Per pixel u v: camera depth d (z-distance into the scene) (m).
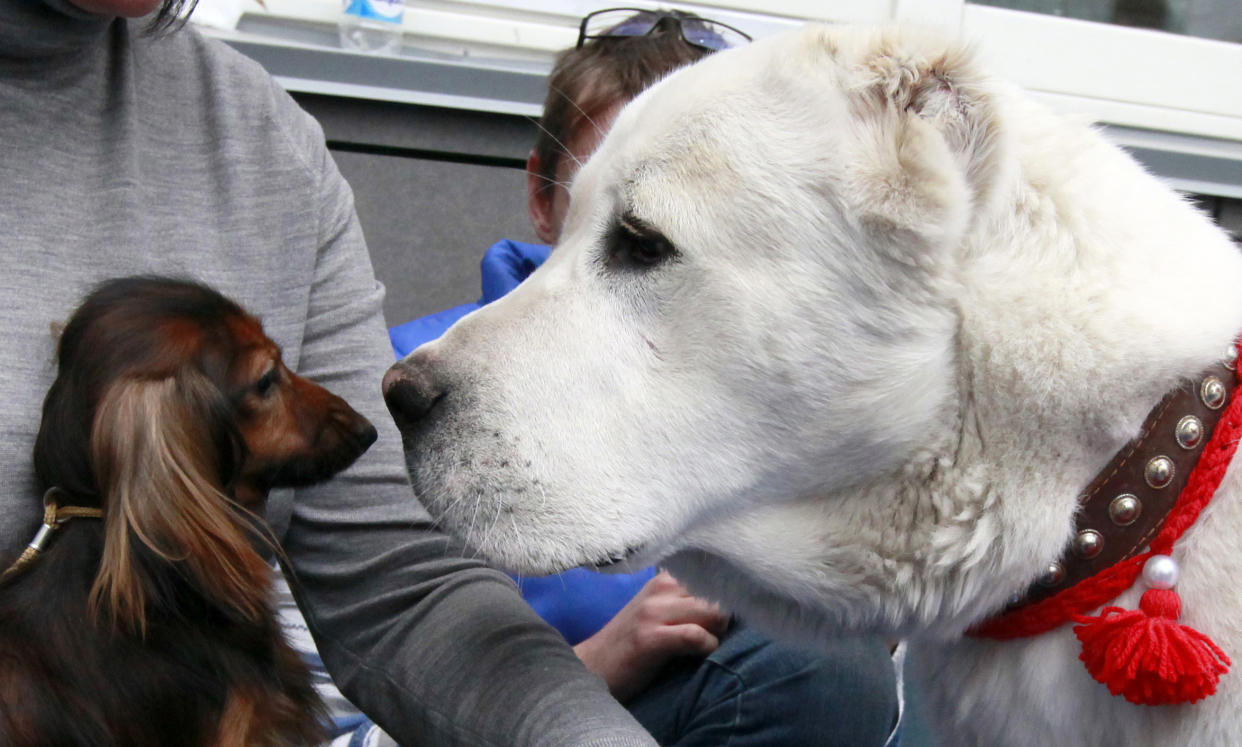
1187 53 3.44
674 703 1.86
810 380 1.24
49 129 1.43
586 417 1.30
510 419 1.31
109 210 1.48
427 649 1.40
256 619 1.51
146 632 1.39
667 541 1.32
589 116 2.18
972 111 1.19
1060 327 1.17
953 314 1.22
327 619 1.56
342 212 1.77
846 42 1.26
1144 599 1.14
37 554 1.41
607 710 1.22
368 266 1.82
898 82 1.19
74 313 1.44
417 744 1.39
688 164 1.27
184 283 1.52
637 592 2.17
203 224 1.57
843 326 1.23
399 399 1.35
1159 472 1.17
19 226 1.40
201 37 1.65
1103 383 1.15
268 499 1.64
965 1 3.34
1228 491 1.17
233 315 1.54
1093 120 1.33
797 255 1.23
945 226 1.17
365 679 1.48
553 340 1.32
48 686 1.33
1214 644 1.12
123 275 1.48
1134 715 1.20
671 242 1.27
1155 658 1.10
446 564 1.51
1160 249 1.21
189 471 1.44
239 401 1.53
